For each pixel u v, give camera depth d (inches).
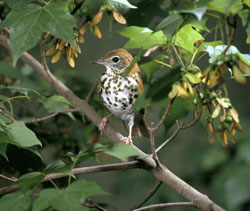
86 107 346.3
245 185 457.1
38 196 220.5
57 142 412.8
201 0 223.5
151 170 299.6
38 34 236.4
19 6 265.6
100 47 800.9
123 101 388.8
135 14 381.1
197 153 547.5
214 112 247.1
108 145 254.1
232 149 511.2
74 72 460.8
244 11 228.8
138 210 290.4
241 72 239.0
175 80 232.5
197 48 282.5
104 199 769.6
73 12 264.1
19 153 354.6
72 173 253.6
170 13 236.2
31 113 427.5
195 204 292.4
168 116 329.1
